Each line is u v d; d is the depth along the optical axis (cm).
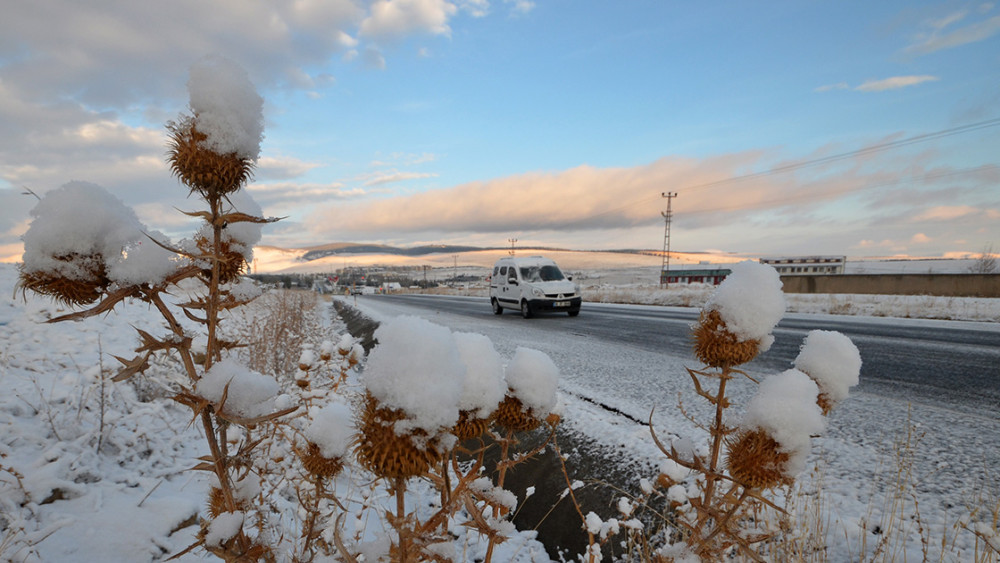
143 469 320
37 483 264
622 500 219
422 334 83
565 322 1562
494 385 104
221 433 106
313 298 3306
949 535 249
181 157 99
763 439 117
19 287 98
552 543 328
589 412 489
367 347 1054
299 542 207
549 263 1894
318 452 147
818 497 286
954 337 1051
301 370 279
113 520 259
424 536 88
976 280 2255
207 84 99
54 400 357
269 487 240
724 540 128
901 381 638
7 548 220
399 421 79
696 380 135
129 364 98
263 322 973
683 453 137
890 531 235
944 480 319
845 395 136
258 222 102
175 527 269
